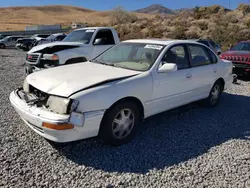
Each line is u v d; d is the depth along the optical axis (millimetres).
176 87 4785
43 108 3539
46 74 4195
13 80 8586
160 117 5305
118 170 3322
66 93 3447
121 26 39625
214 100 6109
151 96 4316
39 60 7848
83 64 4871
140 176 3207
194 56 5402
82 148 3844
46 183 2990
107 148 3879
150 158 3645
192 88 5219
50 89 3613
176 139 4285
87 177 3146
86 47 8383
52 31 49969
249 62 9508
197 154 3805
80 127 3426
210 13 38312
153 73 4344
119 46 5348
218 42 26719
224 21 32812
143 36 32438
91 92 3512
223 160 3643
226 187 3039
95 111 3533
